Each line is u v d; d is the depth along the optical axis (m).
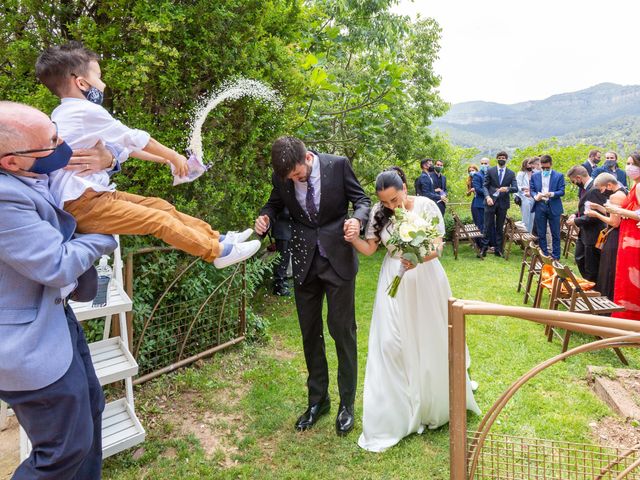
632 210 4.84
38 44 3.61
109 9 3.60
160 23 3.46
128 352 2.99
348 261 3.06
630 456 2.57
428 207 3.11
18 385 1.54
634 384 3.68
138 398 3.62
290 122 5.18
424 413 3.17
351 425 3.23
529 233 9.04
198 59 3.87
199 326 4.38
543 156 8.45
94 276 1.93
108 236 1.79
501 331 5.09
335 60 9.99
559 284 4.89
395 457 2.96
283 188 2.98
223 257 2.13
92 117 1.87
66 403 1.65
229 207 4.58
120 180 3.66
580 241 6.67
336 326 3.10
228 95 2.68
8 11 3.53
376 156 10.45
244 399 3.68
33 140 1.49
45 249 1.50
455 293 6.68
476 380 3.97
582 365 4.24
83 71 1.97
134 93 3.61
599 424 3.30
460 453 1.85
